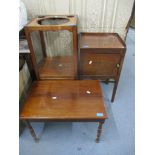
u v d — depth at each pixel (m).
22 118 0.96
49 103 1.05
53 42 1.70
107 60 1.27
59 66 1.52
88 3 1.44
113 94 1.53
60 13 1.50
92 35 1.54
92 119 0.96
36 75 1.38
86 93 1.13
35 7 1.46
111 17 1.53
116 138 1.24
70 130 1.32
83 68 1.33
